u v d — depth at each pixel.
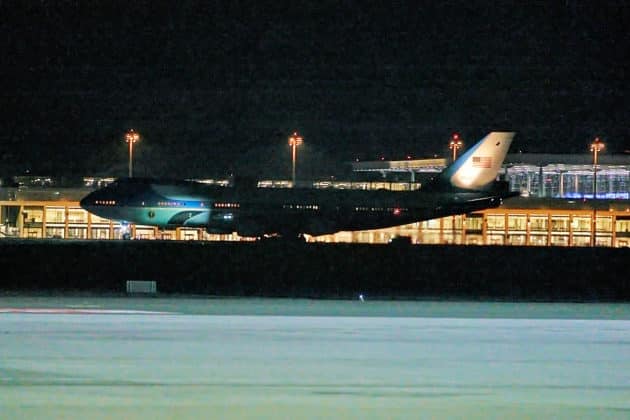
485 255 185.62
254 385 56.94
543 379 60.16
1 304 104.44
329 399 53.38
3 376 58.75
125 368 61.72
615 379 60.38
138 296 123.88
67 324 83.81
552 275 168.75
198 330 80.44
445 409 51.34
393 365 64.31
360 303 111.62
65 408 50.16
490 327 85.50
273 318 90.69
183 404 51.53
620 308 107.75
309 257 178.12
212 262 172.50
